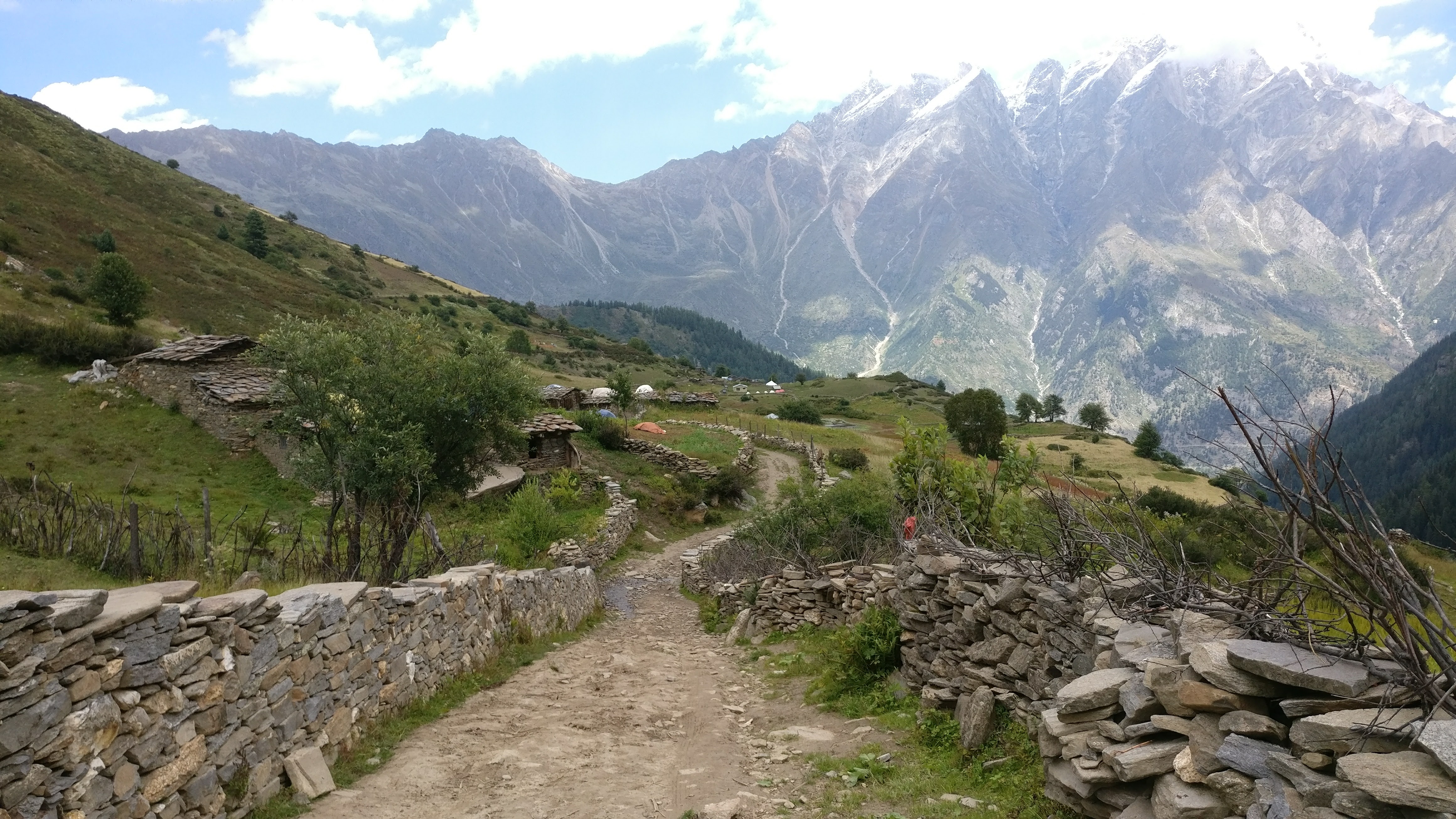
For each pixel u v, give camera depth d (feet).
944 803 19.97
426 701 32.91
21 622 14.26
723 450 176.76
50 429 94.58
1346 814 11.12
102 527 42.91
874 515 69.31
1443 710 12.16
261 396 101.09
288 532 70.08
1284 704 13.42
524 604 51.98
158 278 278.46
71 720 15.20
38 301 180.96
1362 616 13.21
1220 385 13.25
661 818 20.58
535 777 23.91
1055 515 28.71
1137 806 14.78
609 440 166.50
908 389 454.81
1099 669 18.76
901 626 34.68
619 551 111.34
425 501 58.80
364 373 52.85
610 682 40.52
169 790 17.76
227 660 20.25
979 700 24.02
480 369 58.34
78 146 441.27
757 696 37.70
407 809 21.26
